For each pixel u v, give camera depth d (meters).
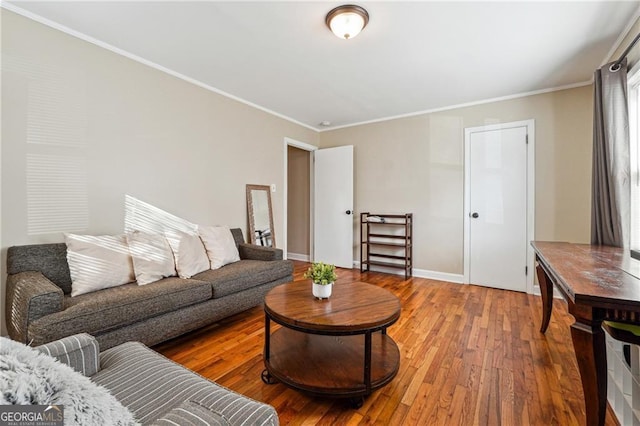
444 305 2.98
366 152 4.55
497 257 3.56
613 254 1.88
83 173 2.25
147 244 2.29
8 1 1.85
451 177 3.85
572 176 3.15
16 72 1.93
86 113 2.26
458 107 3.78
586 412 1.21
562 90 3.18
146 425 0.74
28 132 1.99
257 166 3.81
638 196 2.21
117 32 2.20
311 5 1.88
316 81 3.07
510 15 1.97
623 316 1.15
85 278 1.93
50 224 2.09
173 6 1.90
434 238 3.99
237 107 3.52
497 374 1.77
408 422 1.38
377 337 1.96
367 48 2.40
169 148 2.81
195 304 2.15
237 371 1.80
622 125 2.16
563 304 2.99
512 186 3.46
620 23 2.05
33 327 1.44
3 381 0.52
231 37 2.25
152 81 2.67
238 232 3.33
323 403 1.52
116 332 1.72
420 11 1.92
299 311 1.57
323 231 4.93
